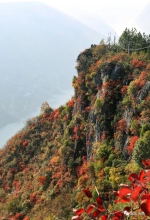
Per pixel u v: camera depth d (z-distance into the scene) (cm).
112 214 262
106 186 1939
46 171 3803
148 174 254
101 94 3005
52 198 3250
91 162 2755
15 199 3838
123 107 2544
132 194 233
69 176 3391
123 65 2870
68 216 2511
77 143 3575
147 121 2045
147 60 2909
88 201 2219
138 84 2388
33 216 3150
